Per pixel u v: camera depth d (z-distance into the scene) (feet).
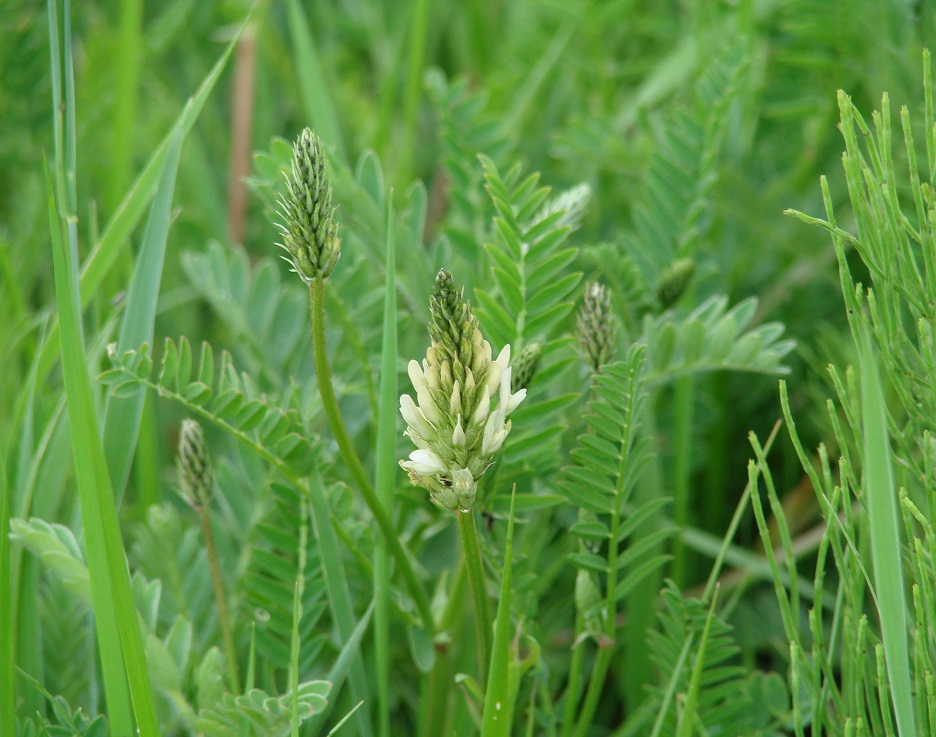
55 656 2.73
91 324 3.18
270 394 2.91
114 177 3.21
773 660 3.05
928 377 2.41
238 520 2.87
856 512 2.90
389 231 2.60
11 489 2.71
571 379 2.74
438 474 2.28
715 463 3.22
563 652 3.05
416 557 2.91
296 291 3.11
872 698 2.44
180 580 2.79
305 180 2.37
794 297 3.35
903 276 2.41
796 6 3.28
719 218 3.34
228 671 2.70
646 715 2.73
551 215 2.60
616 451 2.54
